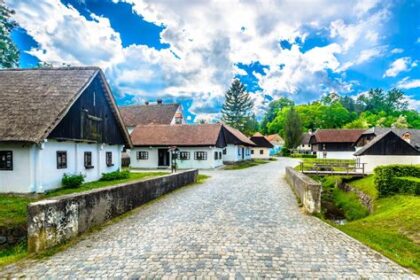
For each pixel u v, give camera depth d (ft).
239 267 15.69
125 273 14.89
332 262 16.51
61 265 15.99
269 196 40.83
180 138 102.63
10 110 42.50
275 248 18.79
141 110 156.46
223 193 43.88
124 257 17.13
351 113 312.71
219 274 14.78
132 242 20.01
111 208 27.04
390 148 82.69
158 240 20.43
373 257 17.33
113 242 20.03
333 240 20.61
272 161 154.20
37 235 18.10
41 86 48.14
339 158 176.24
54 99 44.70
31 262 16.47
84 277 14.48
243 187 51.21
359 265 16.11
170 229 23.39
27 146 41.32
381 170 45.27
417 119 275.80
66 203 20.31
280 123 321.52
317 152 185.26
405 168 44.91
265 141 190.29
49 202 18.86
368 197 47.88
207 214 29.12
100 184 51.49
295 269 15.48
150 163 102.63
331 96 386.32
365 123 261.03
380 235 26.32
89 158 56.29
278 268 15.58
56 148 45.85
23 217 28.27
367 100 368.27
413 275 14.88
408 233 26.17
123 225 24.77
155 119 148.77
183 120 168.14
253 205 34.04
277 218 27.40
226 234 21.93
